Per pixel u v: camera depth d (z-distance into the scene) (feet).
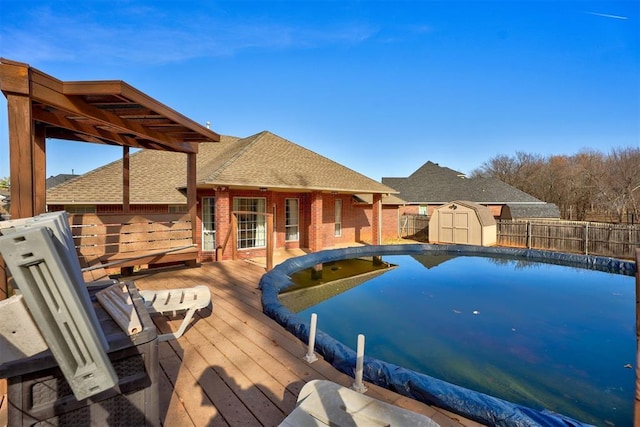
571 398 14.40
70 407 5.81
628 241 43.29
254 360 12.03
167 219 24.23
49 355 5.50
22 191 10.75
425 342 19.98
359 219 58.80
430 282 34.76
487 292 31.19
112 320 7.18
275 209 44.39
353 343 19.71
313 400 7.35
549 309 26.35
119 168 40.22
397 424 6.57
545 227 51.98
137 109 15.03
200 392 9.88
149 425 6.68
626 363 17.60
